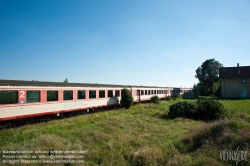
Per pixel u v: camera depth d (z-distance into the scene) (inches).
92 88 721.0
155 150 279.0
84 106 677.9
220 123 378.0
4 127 444.5
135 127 465.1
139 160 252.8
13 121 481.4
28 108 486.3
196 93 2010.3
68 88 612.7
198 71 2504.9
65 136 370.3
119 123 489.7
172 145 317.1
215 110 592.7
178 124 506.9
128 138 358.3
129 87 985.5
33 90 501.0
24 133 388.2
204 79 2437.3
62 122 515.5
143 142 337.1
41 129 424.2
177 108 635.5
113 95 851.4
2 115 426.3
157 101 1136.2
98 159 265.7
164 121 553.0
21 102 468.8
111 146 309.3
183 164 238.1
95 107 734.5
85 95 684.7
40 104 518.9
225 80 1784.0
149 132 421.7
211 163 226.7
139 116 617.3
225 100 1330.0
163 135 395.2
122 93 885.8
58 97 575.5
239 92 1713.8
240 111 687.1
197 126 412.8
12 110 447.8
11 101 446.6
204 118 596.4
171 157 266.1
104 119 572.7
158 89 1427.2
